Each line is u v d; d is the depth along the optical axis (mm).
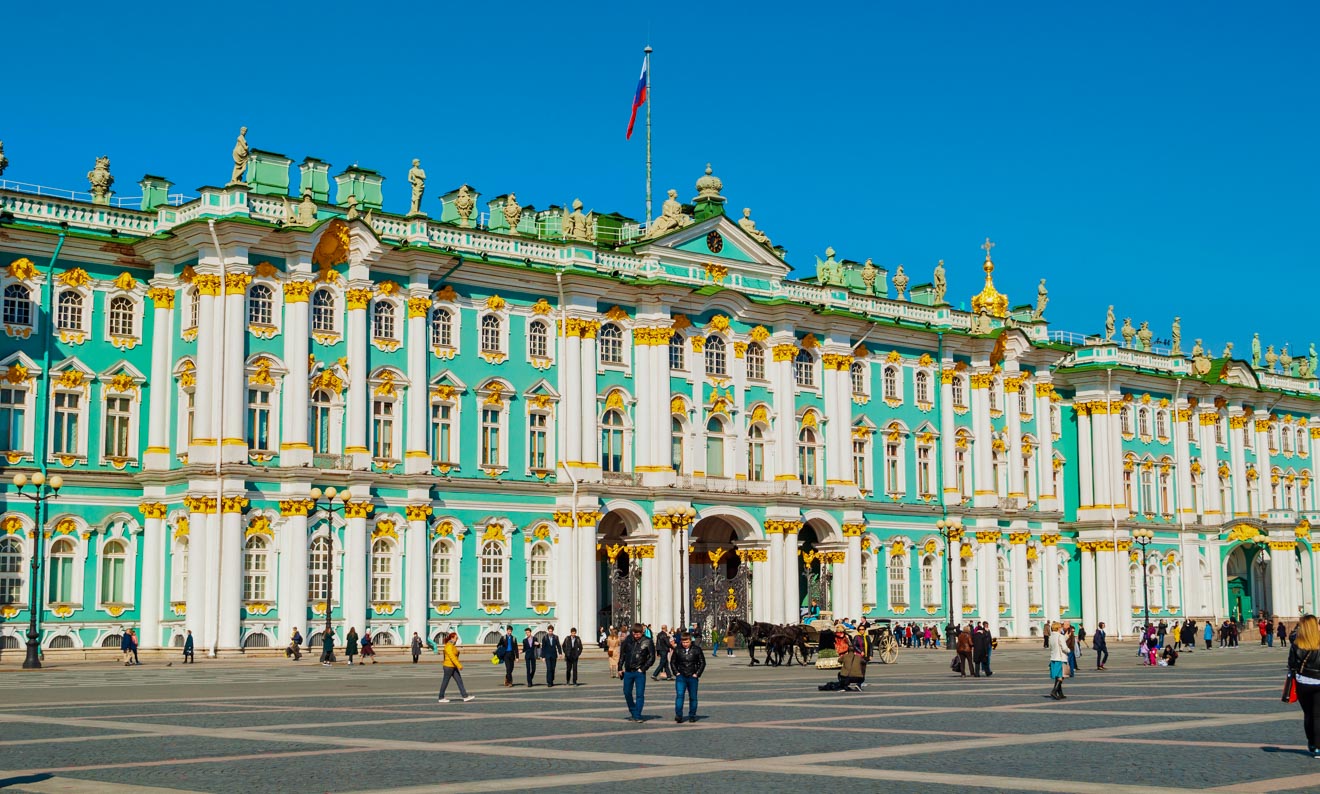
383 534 76562
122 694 46906
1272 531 121062
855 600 93938
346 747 30078
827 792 23391
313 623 73688
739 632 74312
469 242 81125
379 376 77250
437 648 77812
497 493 80875
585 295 84438
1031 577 107000
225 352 72125
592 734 33031
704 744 30656
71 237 72188
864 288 107312
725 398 90438
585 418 83938
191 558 70812
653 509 85625
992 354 104312
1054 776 25156
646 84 92938
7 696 45625
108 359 73562
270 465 73250
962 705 42125
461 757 28266
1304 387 134500
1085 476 112188
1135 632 112188
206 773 25906
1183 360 120000
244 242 72625
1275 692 48031
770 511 90375
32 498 62688
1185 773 25547
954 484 101562
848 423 95250
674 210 89688
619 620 84812
